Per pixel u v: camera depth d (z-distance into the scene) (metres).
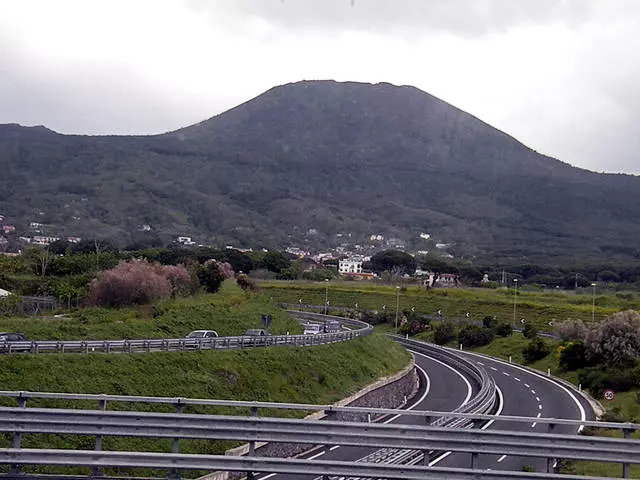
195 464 15.97
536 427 35.38
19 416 16.34
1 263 76.25
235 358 36.78
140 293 60.22
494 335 82.19
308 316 84.44
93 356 30.28
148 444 24.19
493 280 145.00
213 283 75.62
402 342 76.00
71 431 16.22
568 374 60.16
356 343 51.62
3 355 27.38
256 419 16.52
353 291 108.38
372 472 16.22
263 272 121.00
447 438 16.73
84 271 79.06
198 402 16.78
